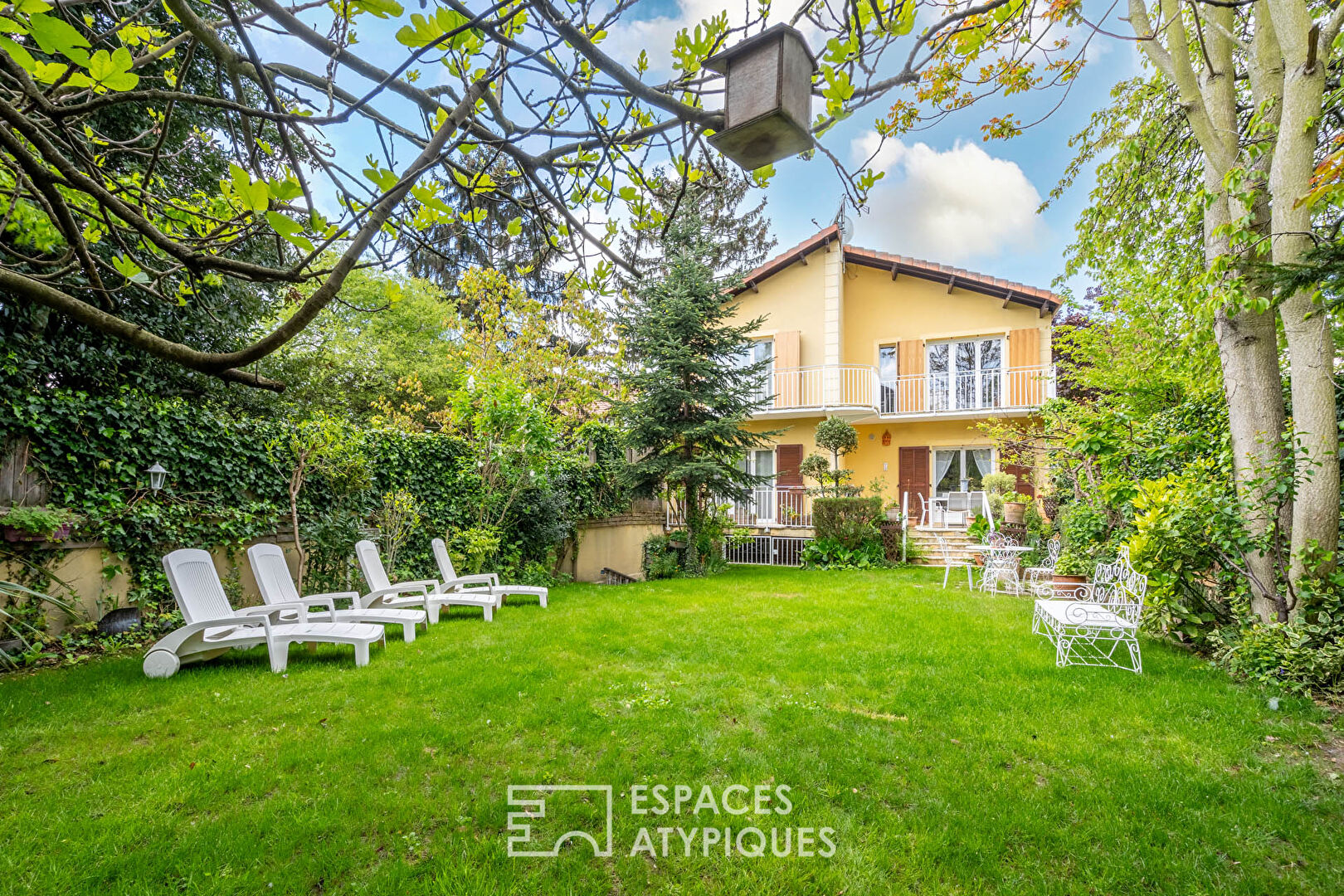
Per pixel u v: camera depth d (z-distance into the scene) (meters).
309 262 1.57
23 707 3.95
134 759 3.25
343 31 1.61
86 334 6.82
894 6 1.65
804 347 16.89
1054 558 9.65
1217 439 6.37
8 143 1.43
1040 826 2.80
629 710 4.06
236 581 6.67
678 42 1.72
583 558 11.33
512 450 9.18
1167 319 8.24
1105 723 3.96
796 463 16.97
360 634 5.07
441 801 2.93
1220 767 3.39
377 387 15.81
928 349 16.53
